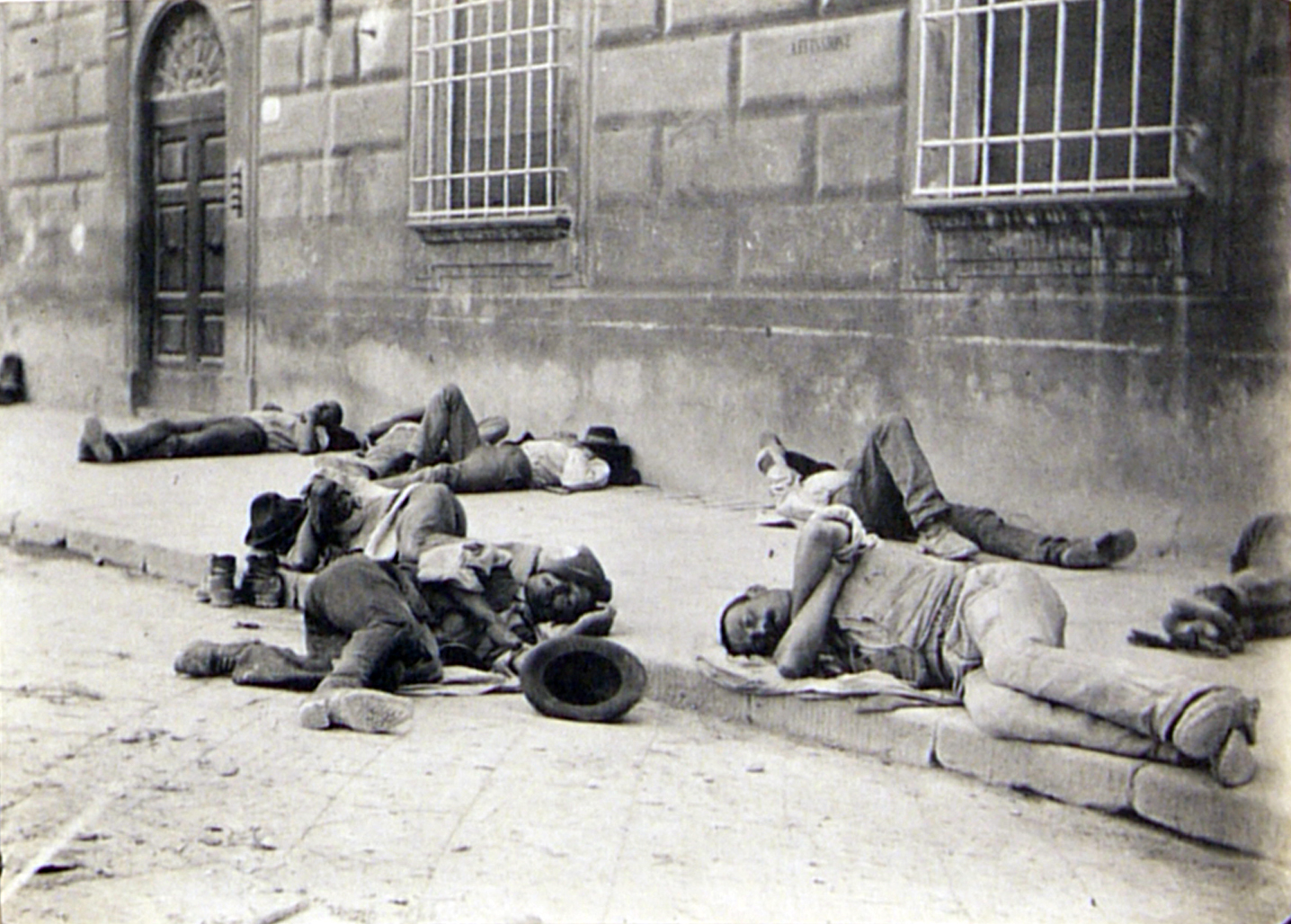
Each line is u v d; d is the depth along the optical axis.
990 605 4.88
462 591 5.92
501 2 11.27
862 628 5.25
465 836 4.11
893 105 8.86
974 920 3.64
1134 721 4.34
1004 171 8.58
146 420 14.58
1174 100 7.52
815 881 3.86
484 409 11.56
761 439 9.09
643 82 10.27
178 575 7.79
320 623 5.66
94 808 4.29
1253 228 7.39
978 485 8.52
